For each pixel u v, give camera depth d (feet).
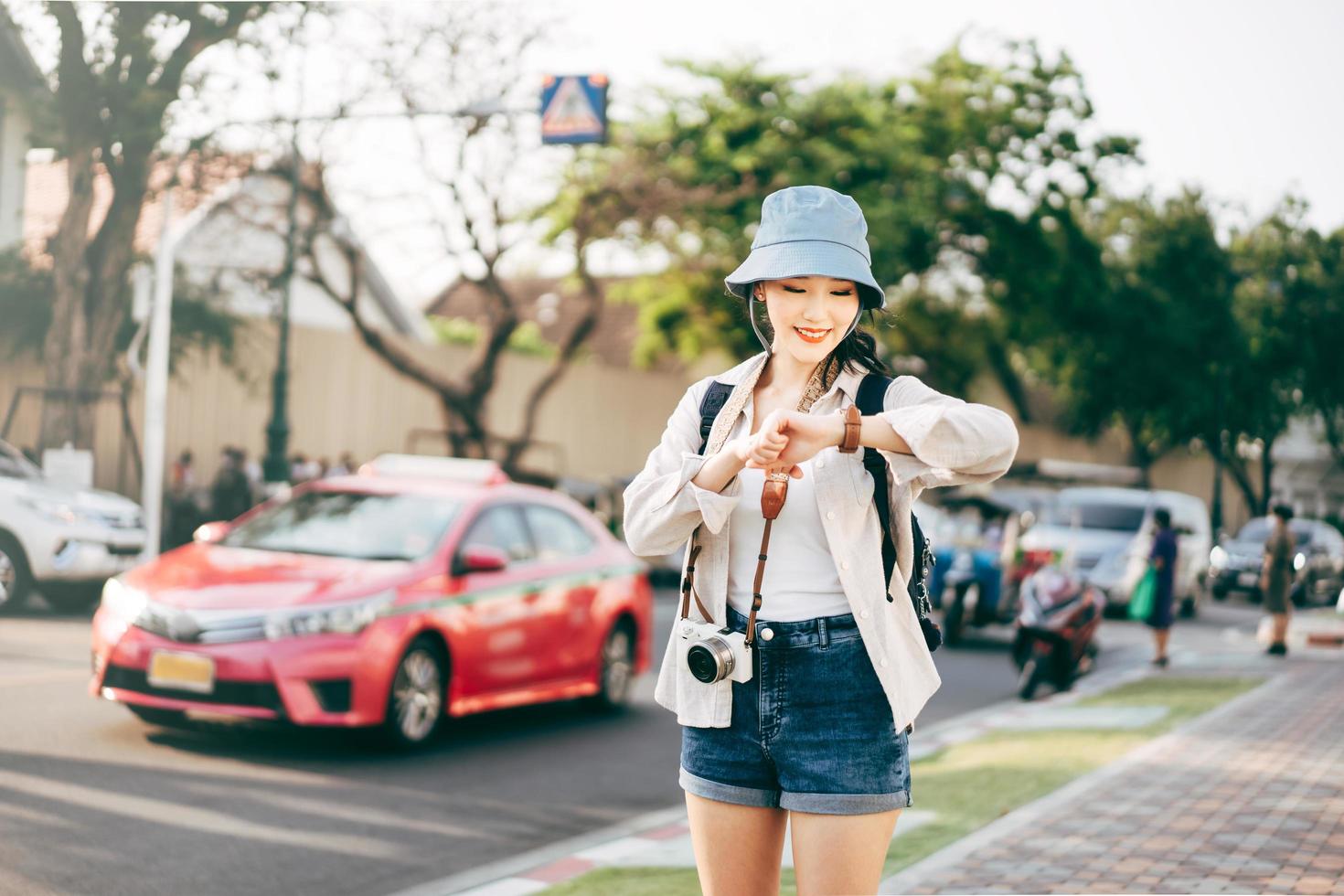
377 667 25.11
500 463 83.15
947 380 117.80
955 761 26.99
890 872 17.40
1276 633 51.26
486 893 16.87
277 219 77.82
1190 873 17.26
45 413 61.82
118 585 26.17
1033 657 38.70
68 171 62.13
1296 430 208.13
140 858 17.89
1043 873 17.24
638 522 8.43
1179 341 127.65
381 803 21.98
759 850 8.54
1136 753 26.73
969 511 59.00
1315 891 16.43
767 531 8.30
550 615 30.22
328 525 28.71
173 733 26.04
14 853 17.67
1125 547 68.64
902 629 8.40
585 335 82.89
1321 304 146.10
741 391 8.73
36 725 25.86
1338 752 26.89
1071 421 146.10
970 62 101.50
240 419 77.51
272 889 16.93
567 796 23.39
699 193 79.15
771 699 8.23
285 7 61.67
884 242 84.48
